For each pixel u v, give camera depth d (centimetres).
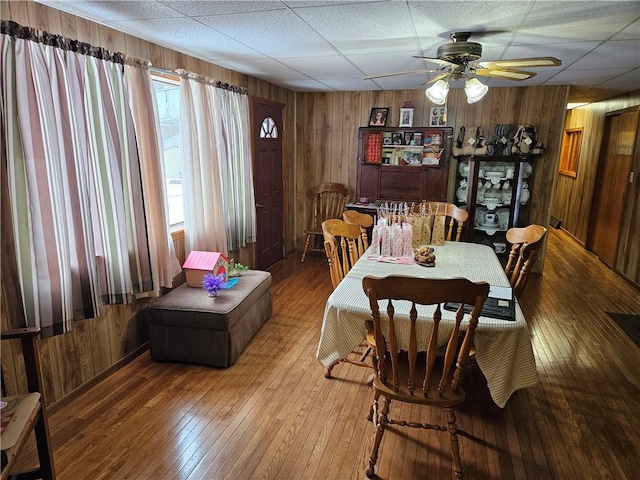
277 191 537
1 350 206
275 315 377
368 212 527
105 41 258
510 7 215
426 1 207
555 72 393
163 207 297
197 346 287
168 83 345
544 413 243
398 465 202
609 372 287
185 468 198
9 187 199
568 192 776
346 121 560
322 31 264
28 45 201
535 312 393
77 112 232
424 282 165
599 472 200
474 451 212
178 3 213
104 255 260
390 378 198
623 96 532
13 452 144
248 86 441
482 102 504
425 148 522
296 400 252
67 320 229
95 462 200
